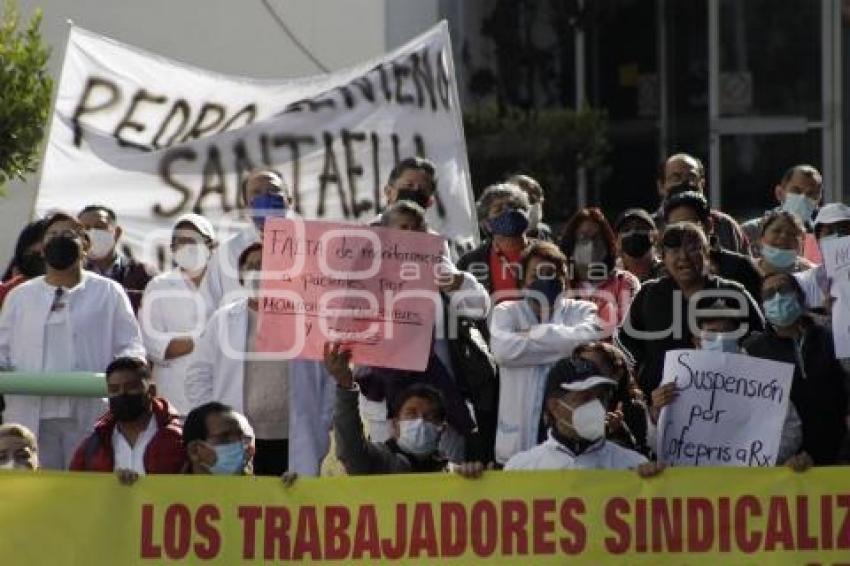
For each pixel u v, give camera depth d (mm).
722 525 14875
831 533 14859
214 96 20703
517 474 14875
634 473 14867
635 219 19031
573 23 37594
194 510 14898
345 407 15992
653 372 16938
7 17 29000
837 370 16531
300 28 33344
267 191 18344
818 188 20828
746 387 15516
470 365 17641
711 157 37750
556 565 14859
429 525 14914
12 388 17500
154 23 33312
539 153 36781
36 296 18016
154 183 20047
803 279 17922
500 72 37281
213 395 17750
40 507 14836
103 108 20312
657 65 37688
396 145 20781
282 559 14938
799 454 15352
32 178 31812
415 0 33906
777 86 37656
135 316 18875
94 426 17266
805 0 37531
